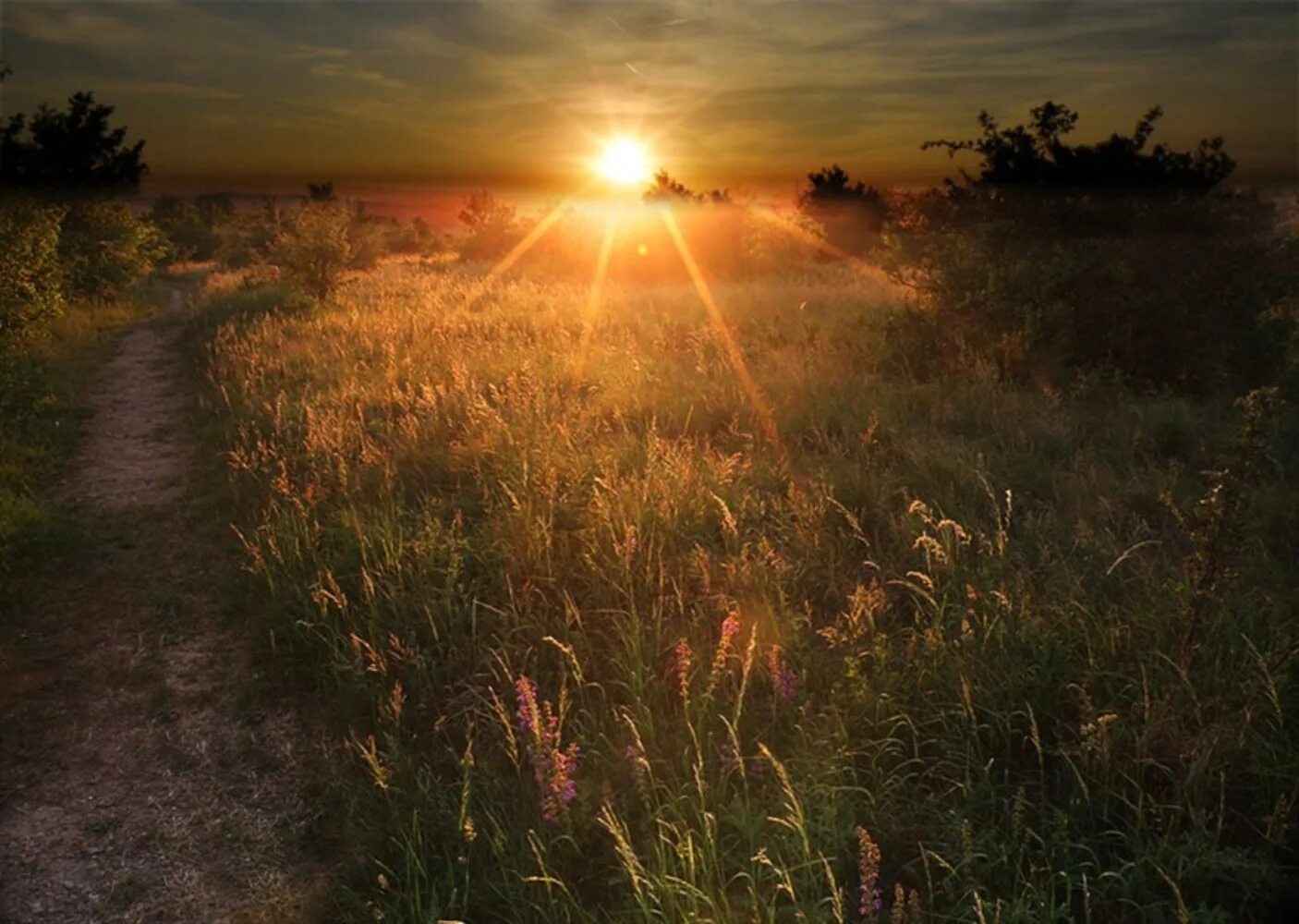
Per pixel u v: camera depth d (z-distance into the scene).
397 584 5.55
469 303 17.09
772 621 4.79
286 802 4.18
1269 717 3.82
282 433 8.82
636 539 5.75
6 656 5.46
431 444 8.12
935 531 5.65
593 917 3.24
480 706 4.56
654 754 4.02
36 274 15.35
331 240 19.44
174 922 3.51
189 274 40.34
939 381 9.64
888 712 4.12
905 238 11.91
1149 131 11.16
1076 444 7.54
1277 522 5.78
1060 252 10.52
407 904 3.36
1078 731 3.88
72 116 23.95
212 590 6.27
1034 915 2.97
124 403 12.05
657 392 9.16
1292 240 9.98
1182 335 9.62
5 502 7.50
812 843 3.41
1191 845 3.17
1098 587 4.91
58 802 4.23
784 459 7.25
